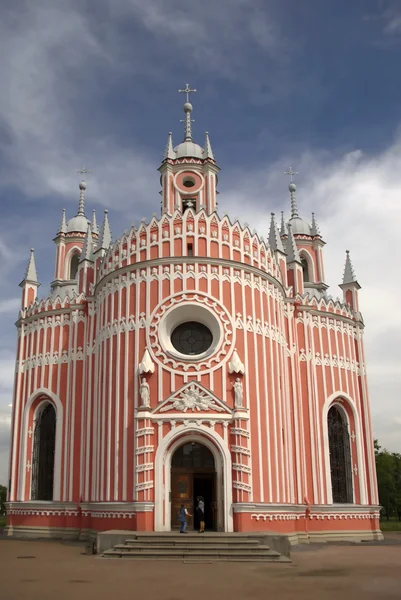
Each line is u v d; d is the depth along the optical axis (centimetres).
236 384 3170
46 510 3728
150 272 3425
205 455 3167
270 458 3262
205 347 3375
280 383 3547
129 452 3153
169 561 2391
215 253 3447
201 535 2662
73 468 3706
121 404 3262
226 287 3403
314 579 1925
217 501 3033
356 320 4366
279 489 3262
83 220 5109
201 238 3459
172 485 3122
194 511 3142
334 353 4147
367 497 3975
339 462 4009
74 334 3981
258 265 3575
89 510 3506
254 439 3203
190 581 1847
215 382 3203
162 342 3269
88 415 3659
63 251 4991
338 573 2088
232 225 3556
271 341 3522
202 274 3388
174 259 3403
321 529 3678
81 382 3875
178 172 4338
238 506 2956
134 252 3512
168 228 3484
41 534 3684
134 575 1975
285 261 4062
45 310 4159
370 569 2209
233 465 3027
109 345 3453
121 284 3494
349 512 3794
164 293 3366
